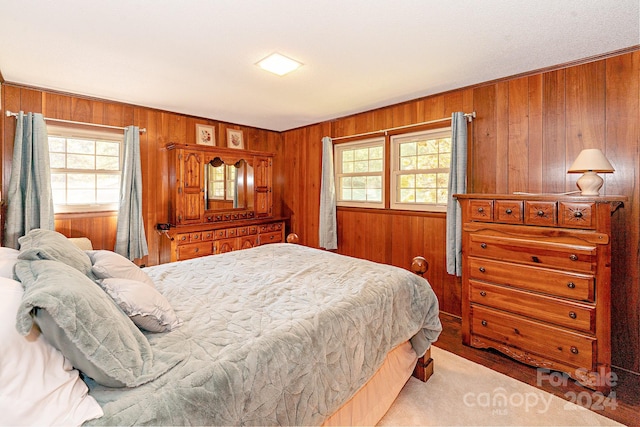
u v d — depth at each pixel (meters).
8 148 2.88
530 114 2.67
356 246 4.13
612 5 1.72
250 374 1.08
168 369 1.03
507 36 2.06
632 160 2.20
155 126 3.81
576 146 2.44
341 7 1.74
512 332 2.30
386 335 1.72
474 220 2.51
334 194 4.29
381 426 1.69
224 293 1.75
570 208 2.04
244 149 4.71
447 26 1.94
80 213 3.32
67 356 0.91
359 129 4.01
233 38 2.08
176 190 3.74
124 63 2.47
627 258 2.23
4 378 0.77
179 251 3.64
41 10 1.74
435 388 2.02
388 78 2.81
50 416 0.80
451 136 3.10
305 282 1.94
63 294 0.88
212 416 0.96
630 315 2.23
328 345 1.38
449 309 3.26
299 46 2.20
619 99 2.25
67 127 3.19
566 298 2.05
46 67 2.54
